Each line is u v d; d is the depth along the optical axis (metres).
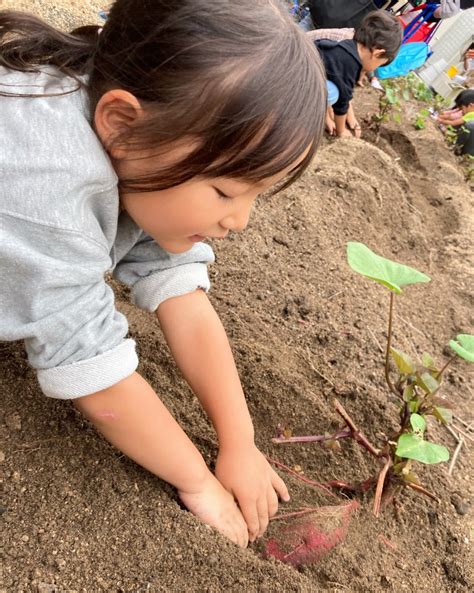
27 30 1.06
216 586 1.08
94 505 1.12
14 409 1.20
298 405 1.55
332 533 1.31
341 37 3.38
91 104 0.97
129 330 1.52
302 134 0.91
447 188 3.42
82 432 1.22
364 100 4.13
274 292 1.88
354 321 1.90
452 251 2.79
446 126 4.21
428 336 2.12
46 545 1.04
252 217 2.17
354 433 1.42
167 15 0.87
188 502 1.17
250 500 1.22
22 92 0.96
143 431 1.06
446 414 1.30
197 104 0.85
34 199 0.90
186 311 1.27
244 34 0.88
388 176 3.00
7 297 0.95
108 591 1.02
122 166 0.96
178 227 1.00
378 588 1.27
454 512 1.49
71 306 0.95
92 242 0.95
